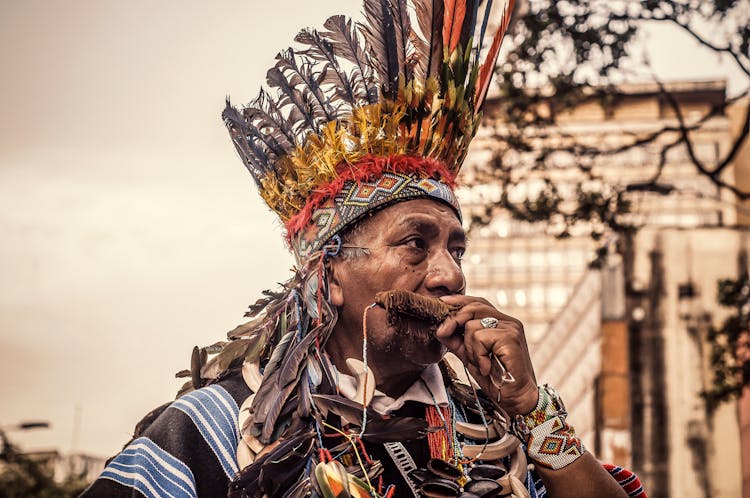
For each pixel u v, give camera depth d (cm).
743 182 4197
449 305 241
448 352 271
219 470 237
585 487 245
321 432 239
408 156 256
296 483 230
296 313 254
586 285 3253
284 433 238
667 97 1491
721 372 1582
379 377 249
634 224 1459
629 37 1392
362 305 246
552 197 1432
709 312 3141
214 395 247
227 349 256
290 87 269
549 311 4778
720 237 3172
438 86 263
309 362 245
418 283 244
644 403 3123
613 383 3139
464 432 251
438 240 248
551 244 4828
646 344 3166
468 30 271
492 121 1465
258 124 271
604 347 3177
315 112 266
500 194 1427
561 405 249
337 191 253
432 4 268
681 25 1376
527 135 1455
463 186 271
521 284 4819
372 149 256
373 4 268
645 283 3189
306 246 258
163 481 232
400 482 241
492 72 280
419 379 256
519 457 249
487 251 4834
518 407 245
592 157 1475
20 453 2531
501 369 239
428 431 236
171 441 237
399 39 266
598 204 1443
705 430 3058
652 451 3081
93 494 230
